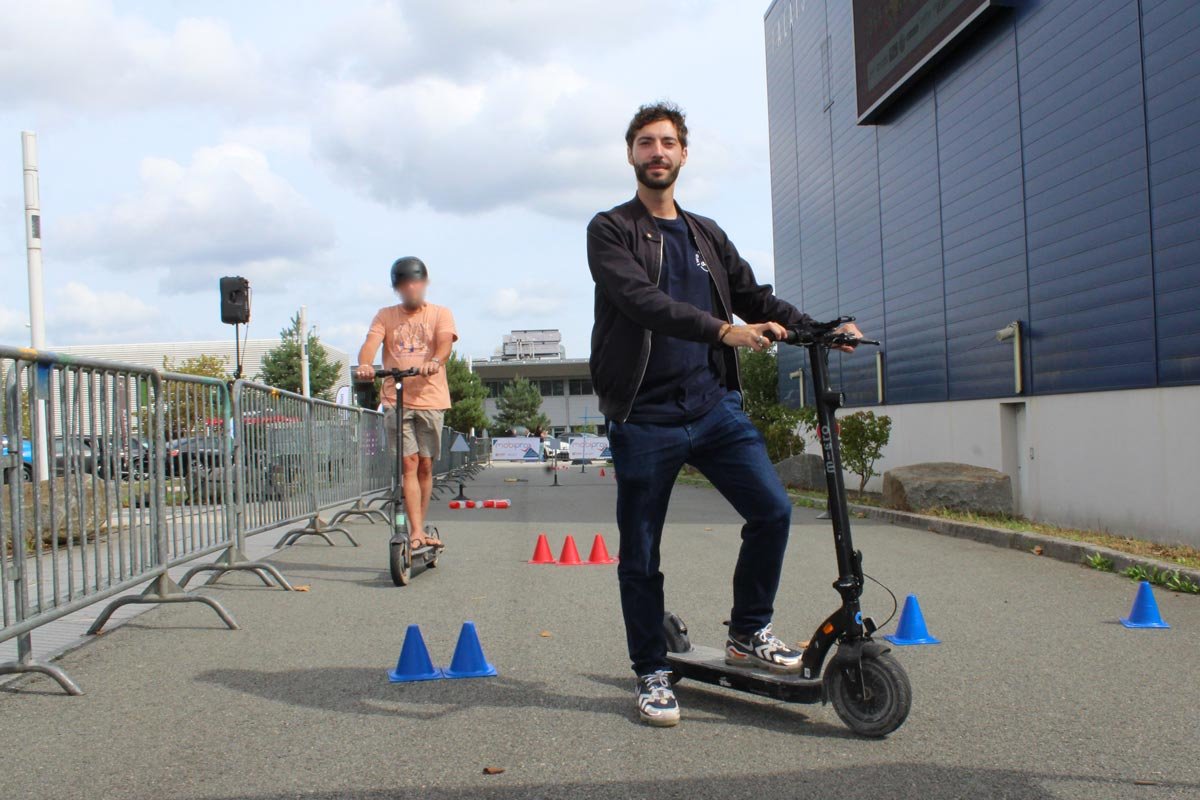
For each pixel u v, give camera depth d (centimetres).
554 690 421
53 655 496
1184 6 985
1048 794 298
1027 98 1317
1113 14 1111
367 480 1284
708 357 389
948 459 1611
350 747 348
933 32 1549
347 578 742
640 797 298
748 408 2625
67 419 489
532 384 8694
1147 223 1064
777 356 2706
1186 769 320
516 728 368
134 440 564
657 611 384
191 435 652
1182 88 995
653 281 382
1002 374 1415
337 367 4753
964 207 1530
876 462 1939
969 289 1522
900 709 341
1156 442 1059
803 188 2448
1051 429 1283
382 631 548
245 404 772
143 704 408
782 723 371
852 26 2027
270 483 845
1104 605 620
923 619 542
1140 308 1081
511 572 768
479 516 1326
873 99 1838
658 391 380
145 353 5525
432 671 446
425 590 684
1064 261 1237
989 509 1197
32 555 464
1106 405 1154
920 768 321
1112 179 1124
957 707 391
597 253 378
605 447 3125
